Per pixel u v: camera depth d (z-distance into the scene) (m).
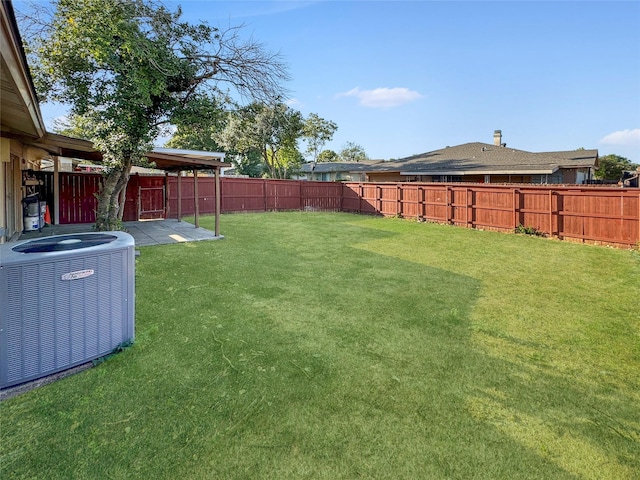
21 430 2.04
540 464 1.89
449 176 19.16
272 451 1.94
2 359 2.35
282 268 6.06
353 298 4.60
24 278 2.40
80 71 6.77
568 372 2.84
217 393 2.47
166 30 7.14
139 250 7.15
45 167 16.05
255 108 9.12
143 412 2.24
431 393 2.52
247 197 16.45
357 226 11.70
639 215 7.82
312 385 2.59
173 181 13.98
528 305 4.43
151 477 1.76
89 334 2.75
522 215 10.07
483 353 3.15
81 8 6.12
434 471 1.83
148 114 7.51
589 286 5.24
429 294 4.82
